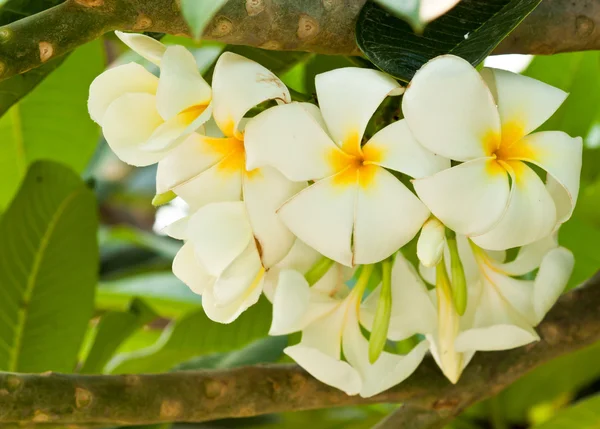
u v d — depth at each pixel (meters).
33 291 0.95
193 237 0.72
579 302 0.87
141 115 0.72
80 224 0.96
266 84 0.71
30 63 0.71
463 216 0.70
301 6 0.73
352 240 0.71
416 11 0.66
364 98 0.71
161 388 0.81
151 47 0.72
